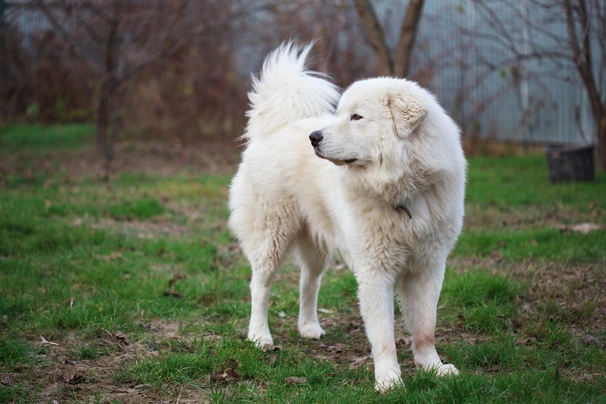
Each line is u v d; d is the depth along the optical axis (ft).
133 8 43.83
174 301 17.56
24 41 51.62
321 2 40.70
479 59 41.37
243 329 15.90
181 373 12.96
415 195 12.62
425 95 12.84
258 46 46.96
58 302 16.93
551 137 40.78
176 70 48.91
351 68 43.27
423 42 44.47
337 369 13.52
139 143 49.14
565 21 33.35
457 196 12.96
